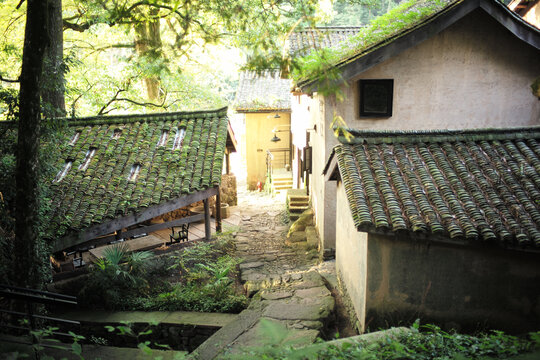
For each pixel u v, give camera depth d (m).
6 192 8.64
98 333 8.59
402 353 5.02
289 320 7.80
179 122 13.37
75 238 9.63
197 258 11.38
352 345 5.36
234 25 7.58
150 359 6.55
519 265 6.92
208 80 20.44
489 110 11.72
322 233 12.52
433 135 8.30
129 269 9.88
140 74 16.05
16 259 7.64
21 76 7.19
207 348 7.04
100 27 17.02
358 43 11.98
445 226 6.64
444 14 10.39
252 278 10.90
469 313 7.13
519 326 7.05
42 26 7.03
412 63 11.34
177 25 11.70
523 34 10.68
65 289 9.50
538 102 11.73
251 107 21.92
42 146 9.70
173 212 14.38
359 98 11.52
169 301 9.13
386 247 7.11
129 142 12.40
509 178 7.36
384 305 7.27
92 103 16.58
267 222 16.59
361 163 7.86
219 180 11.27
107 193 10.62
